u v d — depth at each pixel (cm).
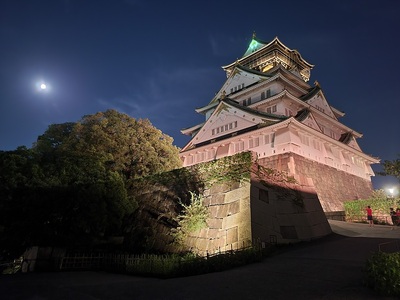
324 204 2917
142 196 2028
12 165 1485
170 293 682
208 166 1733
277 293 618
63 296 710
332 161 3522
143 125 3000
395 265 579
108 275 1142
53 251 1382
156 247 1574
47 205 1462
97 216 1473
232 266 988
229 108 3750
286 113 3569
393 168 1360
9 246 1498
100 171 1811
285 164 2850
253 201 1351
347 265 855
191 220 1495
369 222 2041
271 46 5284
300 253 1141
